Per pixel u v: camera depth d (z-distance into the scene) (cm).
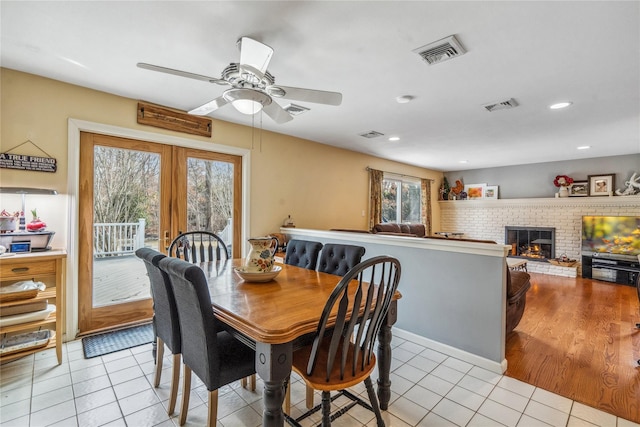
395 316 192
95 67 253
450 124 399
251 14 182
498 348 244
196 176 379
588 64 239
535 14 179
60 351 247
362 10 177
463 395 213
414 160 664
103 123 304
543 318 366
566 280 565
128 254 330
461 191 788
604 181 595
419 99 314
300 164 485
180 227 365
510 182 717
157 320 215
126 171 328
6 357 225
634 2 168
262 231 438
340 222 552
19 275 229
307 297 176
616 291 488
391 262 148
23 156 263
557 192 652
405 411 196
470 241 268
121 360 255
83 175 300
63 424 179
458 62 238
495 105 329
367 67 246
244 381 219
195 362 163
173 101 331
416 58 232
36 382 221
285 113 260
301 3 172
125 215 327
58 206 281
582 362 260
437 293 281
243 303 164
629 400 207
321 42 211
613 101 314
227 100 222
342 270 237
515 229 696
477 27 193
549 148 532
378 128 422
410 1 169
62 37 209
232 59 236
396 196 703
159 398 205
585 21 185
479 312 255
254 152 427
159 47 221
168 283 186
